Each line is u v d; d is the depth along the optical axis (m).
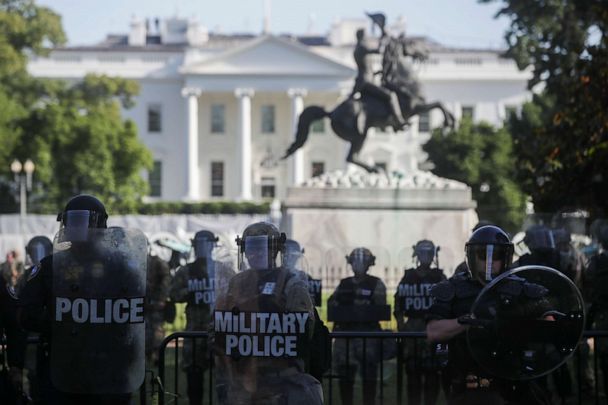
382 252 19.39
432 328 6.52
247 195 88.88
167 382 12.93
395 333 8.34
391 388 12.76
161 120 92.88
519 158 22.12
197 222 45.22
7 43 70.19
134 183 69.38
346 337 8.36
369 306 11.94
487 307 6.33
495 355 6.34
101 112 70.06
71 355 6.76
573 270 12.66
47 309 7.08
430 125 92.94
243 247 6.54
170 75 92.56
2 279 8.27
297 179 89.31
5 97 65.62
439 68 93.19
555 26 34.22
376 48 26.61
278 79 88.94
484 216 53.56
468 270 6.66
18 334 8.30
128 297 6.79
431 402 11.04
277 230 6.59
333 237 26.58
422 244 12.09
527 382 6.54
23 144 65.06
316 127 91.69
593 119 18.83
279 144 91.81
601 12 20.67
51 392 6.98
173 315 13.50
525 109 52.34
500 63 93.31
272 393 6.46
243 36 103.38
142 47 95.94
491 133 64.12
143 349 6.88
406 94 26.38
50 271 7.10
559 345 6.32
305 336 6.49
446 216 26.59
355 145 26.64
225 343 6.54
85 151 66.69
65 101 71.06
